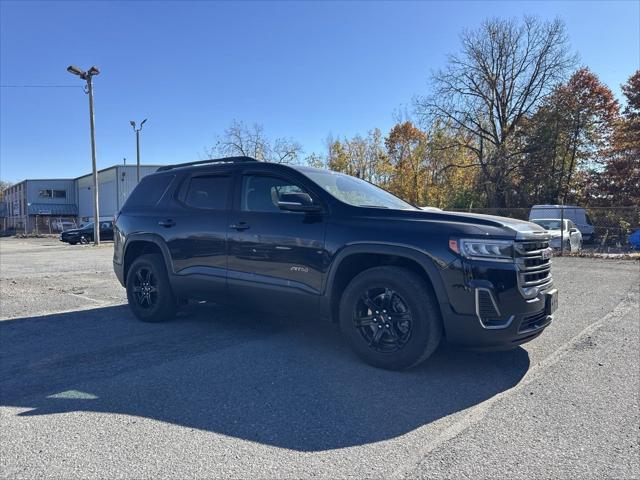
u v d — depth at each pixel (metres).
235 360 4.34
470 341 3.71
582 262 14.58
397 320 3.97
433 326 3.82
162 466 2.54
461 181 34.69
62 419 3.13
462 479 2.42
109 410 3.27
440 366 4.20
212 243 5.10
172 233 5.48
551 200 32.66
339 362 4.29
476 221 3.90
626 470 2.50
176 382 3.79
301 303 4.45
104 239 31.81
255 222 4.78
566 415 3.20
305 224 4.46
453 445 2.78
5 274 11.52
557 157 33.19
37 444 2.79
